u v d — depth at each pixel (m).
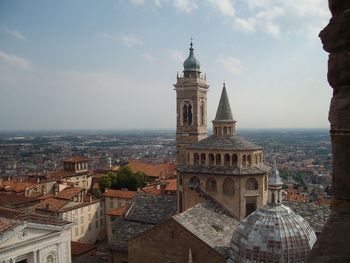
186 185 71.81
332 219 9.20
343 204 9.12
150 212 76.31
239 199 67.31
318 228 62.34
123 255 67.44
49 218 72.44
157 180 180.62
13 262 59.03
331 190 9.46
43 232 64.25
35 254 62.69
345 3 9.07
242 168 67.88
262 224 47.75
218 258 50.88
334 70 9.20
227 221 63.06
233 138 71.62
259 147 71.00
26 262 62.12
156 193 131.50
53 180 169.75
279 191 50.47
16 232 59.22
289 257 45.31
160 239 55.84
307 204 70.12
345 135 8.98
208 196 69.94
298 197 136.88
